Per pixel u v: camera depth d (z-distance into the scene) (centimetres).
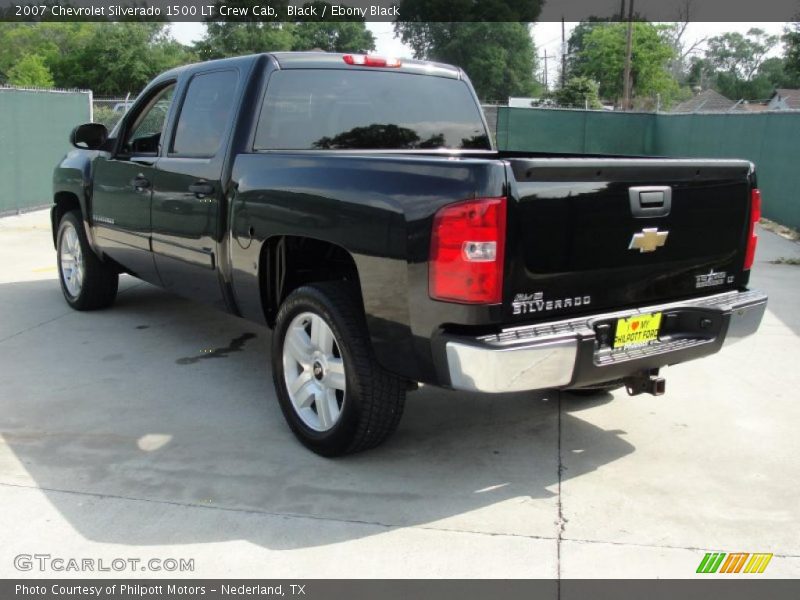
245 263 402
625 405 448
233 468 357
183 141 466
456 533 304
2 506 320
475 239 288
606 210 316
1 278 764
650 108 5200
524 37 7131
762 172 1477
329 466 361
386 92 459
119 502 324
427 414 429
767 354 551
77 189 588
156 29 5175
